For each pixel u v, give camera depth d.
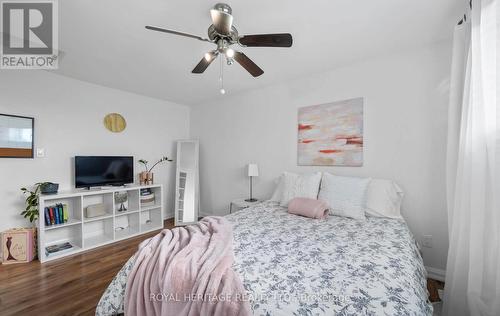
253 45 1.61
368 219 2.01
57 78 2.79
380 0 1.49
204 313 0.92
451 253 1.55
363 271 1.07
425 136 2.09
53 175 2.76
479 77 1.29
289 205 2.29
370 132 2.38
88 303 1.71
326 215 2.12
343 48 2.14
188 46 2.08
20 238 2.35
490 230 1.26
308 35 1.90
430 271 2.09
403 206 2.20
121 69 2.62
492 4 1.14
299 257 1.23
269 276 1.03
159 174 3.98
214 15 1.29
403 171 2.20
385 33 1.88
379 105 2.33
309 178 2.50
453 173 1.65
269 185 3.24
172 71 2.68
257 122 3.36
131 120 3.56
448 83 1.99
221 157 3.86
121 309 1.28
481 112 1.28
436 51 2.04
